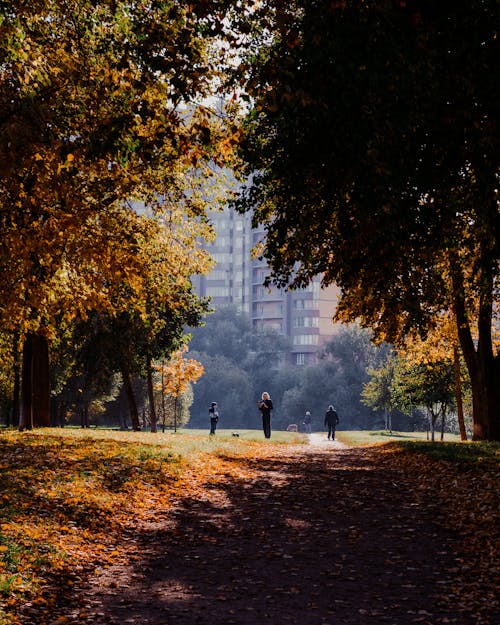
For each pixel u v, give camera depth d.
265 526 10.16
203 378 120.88
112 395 60.28
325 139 9.95
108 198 17.16
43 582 6.98
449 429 83.19
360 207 10.50
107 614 6.36
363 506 11.70
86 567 7.73
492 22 9.27
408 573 7.80
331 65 8.93
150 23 9.55
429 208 11.46
